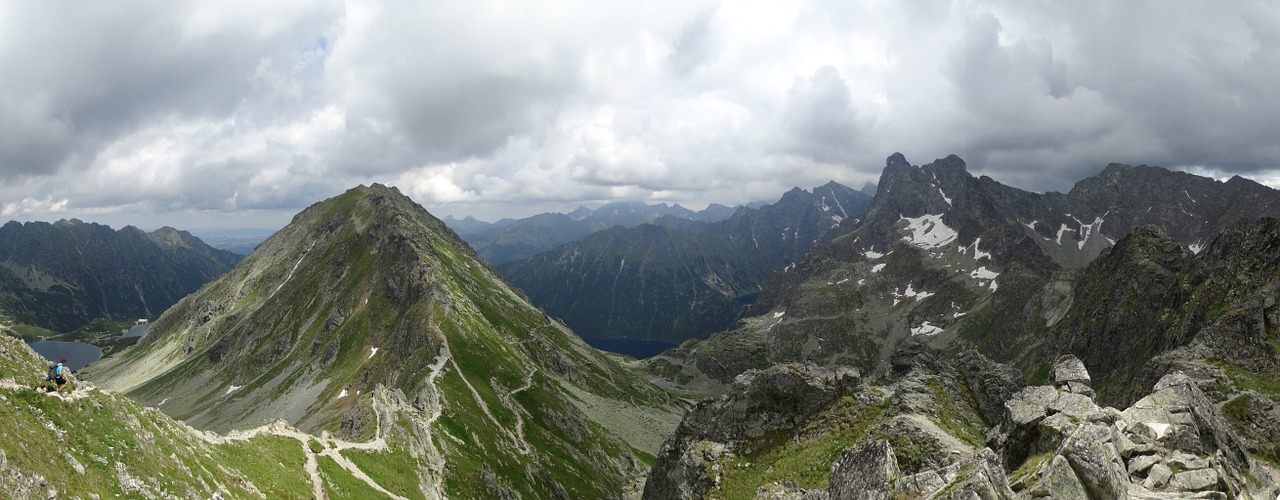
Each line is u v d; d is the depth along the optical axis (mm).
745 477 92938
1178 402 44594
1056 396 48969
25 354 52031
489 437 166250
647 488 117938
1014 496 34656
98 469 44906
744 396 108625
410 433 126812
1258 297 145125
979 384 96875
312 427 188375
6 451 38750
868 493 37969
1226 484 36969
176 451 56125
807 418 101312
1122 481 36250
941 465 69875
